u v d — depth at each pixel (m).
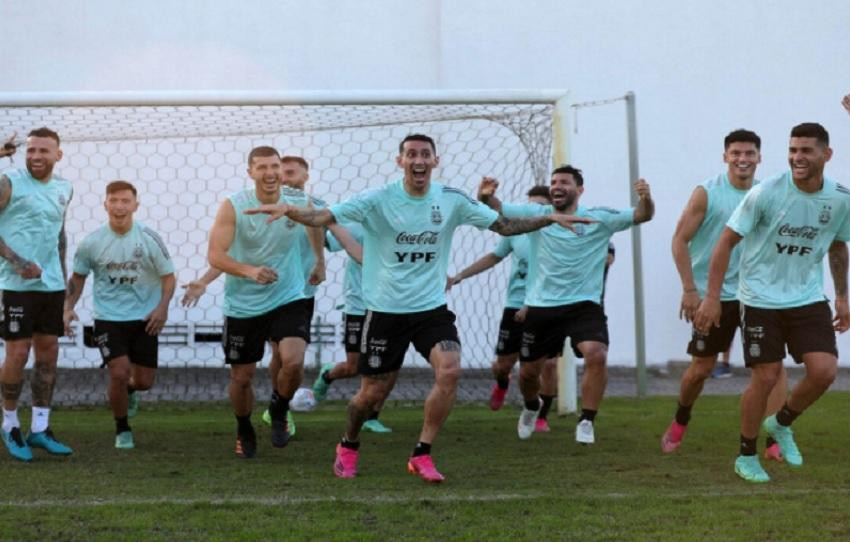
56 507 11.02
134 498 11.59
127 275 15.73
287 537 9.88
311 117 24.47
